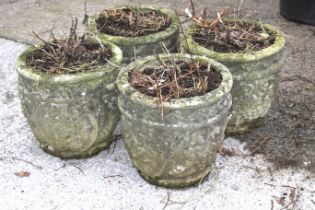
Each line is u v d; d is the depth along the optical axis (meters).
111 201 2.55
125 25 3.16
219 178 2.68
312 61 3.87
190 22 4.49
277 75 2.82
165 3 5.20
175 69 2.53
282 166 2.77
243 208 2.49
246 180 2.67
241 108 2.84
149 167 2.50
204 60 2.60
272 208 2.49
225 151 2.88
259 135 3.01
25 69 2.55
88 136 2.67
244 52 2.68
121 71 2.51
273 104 3.31
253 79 2.72
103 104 2.63
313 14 4.50
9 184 2.67
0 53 4.11
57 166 2.79
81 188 2.64
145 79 2.44
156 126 2.29
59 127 2.60
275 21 4.71
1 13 5.00
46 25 4.71
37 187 2.65
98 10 5.04
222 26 2.90
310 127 3.08
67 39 2.79
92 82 2.53
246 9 4.58
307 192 2.58
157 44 2.97
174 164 2.43
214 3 5.17
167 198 2.56
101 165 2.79
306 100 3.35
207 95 2.27
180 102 2.22
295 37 4.33
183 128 2.27
